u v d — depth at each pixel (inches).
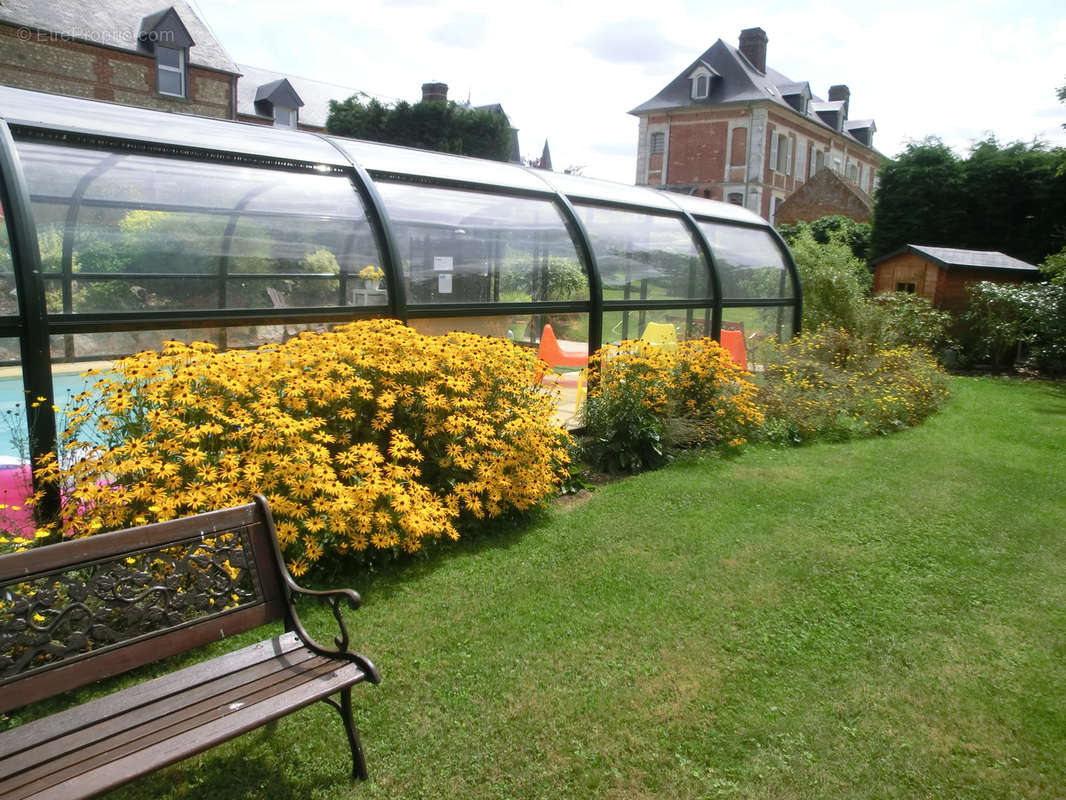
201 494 129.0
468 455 175.6
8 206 140.7
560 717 109.8
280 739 103.2
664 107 1649.9
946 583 162.4
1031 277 569.3
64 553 83.3
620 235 295.3
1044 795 97.0
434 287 228.5
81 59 922.7
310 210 199.9
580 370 273.3
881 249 803.4
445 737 104.7
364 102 1408.7
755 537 185.2
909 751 105.2
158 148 176.2
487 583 153.6
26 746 76.4
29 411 144.4
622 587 153.9
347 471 149.5
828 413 303.6
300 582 148.5
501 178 263.3
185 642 93.1
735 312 352.8
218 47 1090.7
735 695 117.0
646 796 94.7
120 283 166.1
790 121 1676.9
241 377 148.7
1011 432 310.7
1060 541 188.5
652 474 240.1
